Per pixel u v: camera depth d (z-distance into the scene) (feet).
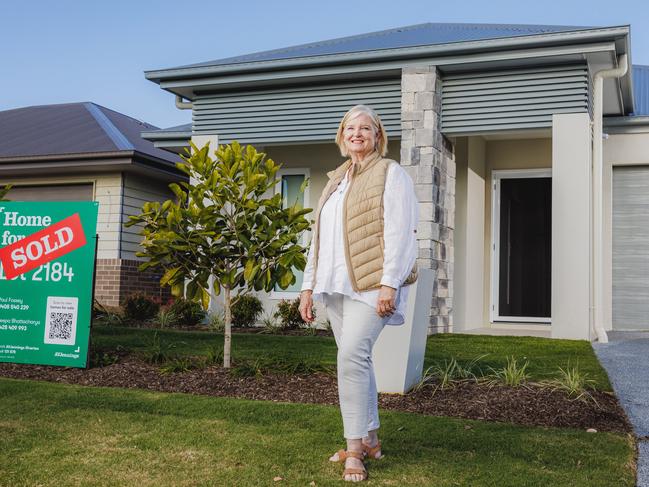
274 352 23.81
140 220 20.10
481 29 38.19
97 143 45.37
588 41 28.89
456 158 35.17
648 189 38.45
